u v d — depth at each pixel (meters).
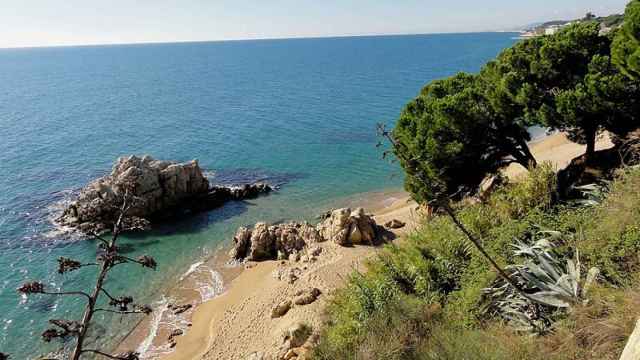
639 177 10.34
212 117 88.06
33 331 24.45
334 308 16.31
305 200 43.22
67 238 35.31
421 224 17.59
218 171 52.81
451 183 21.53
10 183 48.53
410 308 10.98
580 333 7.34
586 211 11.22
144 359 21.98
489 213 13.88
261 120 82.94
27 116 93.38
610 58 17.83
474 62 185.50
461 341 8.63
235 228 37.47
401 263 14.02
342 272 25.53
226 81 158.38
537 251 10.24
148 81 167.25
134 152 62.59
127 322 25.11
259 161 56.38
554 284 9.08
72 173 52.53
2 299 27.27
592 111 17.25
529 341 7.89
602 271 8.87
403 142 22.72
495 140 21.84
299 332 18.39
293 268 27.59
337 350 11.57
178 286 28.80
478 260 11.52
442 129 21.00
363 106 93.81
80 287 28.83
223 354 21.14
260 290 26.52
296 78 158.00
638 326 5.66
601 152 19.27
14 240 34.97
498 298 10.00
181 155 60.38
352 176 49.34
